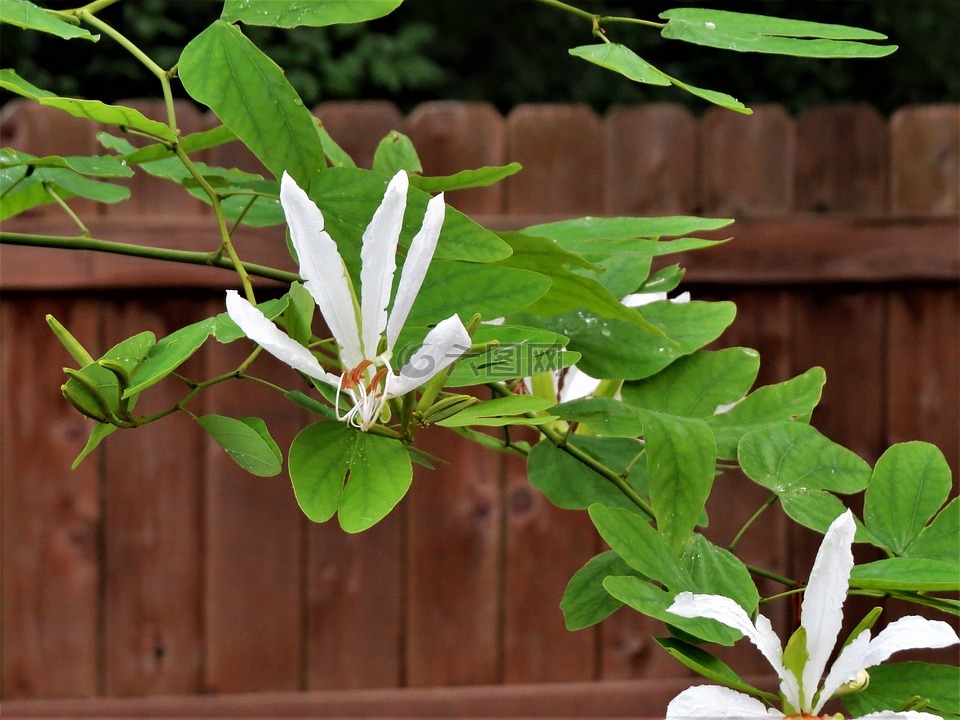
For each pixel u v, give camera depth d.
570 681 3.99
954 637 1.48
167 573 3.95
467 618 3.98
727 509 3.96
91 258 3.86
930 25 5.62
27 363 3.90
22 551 3.93
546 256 1.69
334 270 1.44
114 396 1.56
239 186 2.03
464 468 3.97
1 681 3.94
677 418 1.67
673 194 3.97
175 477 3.94
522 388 2.17
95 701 3.95
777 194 3.97
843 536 1.50
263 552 3.96
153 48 5.01
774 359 3.96
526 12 5.73
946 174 3.97
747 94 5.50
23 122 3.91
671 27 1.66
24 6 1.55
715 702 1.44
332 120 3.94
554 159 3.96
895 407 3.97
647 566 1.52
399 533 3.97
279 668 3.97
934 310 3.97
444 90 5.69
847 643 1.52
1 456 3.92
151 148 2.01
